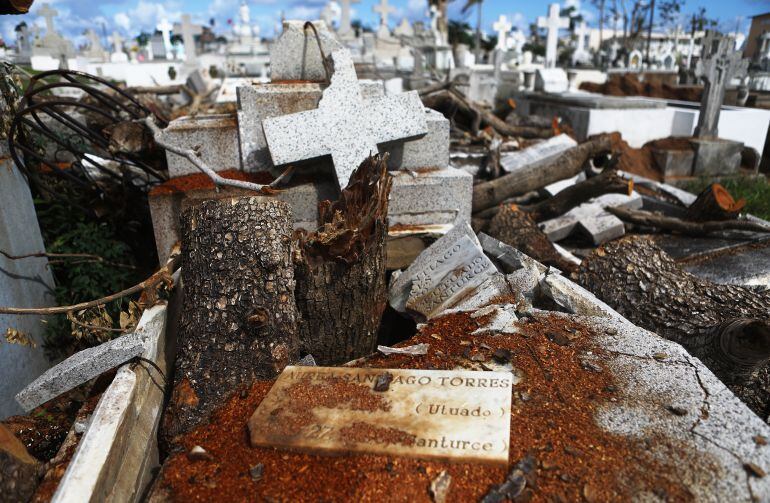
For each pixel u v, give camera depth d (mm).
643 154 10211
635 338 3066
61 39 22922
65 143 5930
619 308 3756
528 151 7238
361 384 2643
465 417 2381
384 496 2061
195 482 2215
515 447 2262
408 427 2338
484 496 2037
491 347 3010
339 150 4605
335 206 3652
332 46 5480
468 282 3715
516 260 4035
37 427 3322
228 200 3180
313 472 2197
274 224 3137
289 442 2305
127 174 5930
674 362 2824
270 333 2922
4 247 3965
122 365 2920
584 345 3021
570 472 2125
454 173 5012
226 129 4910
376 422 2379
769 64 21391
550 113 12750
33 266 4410
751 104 14625
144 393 2885
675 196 7113
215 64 25062
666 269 3828
